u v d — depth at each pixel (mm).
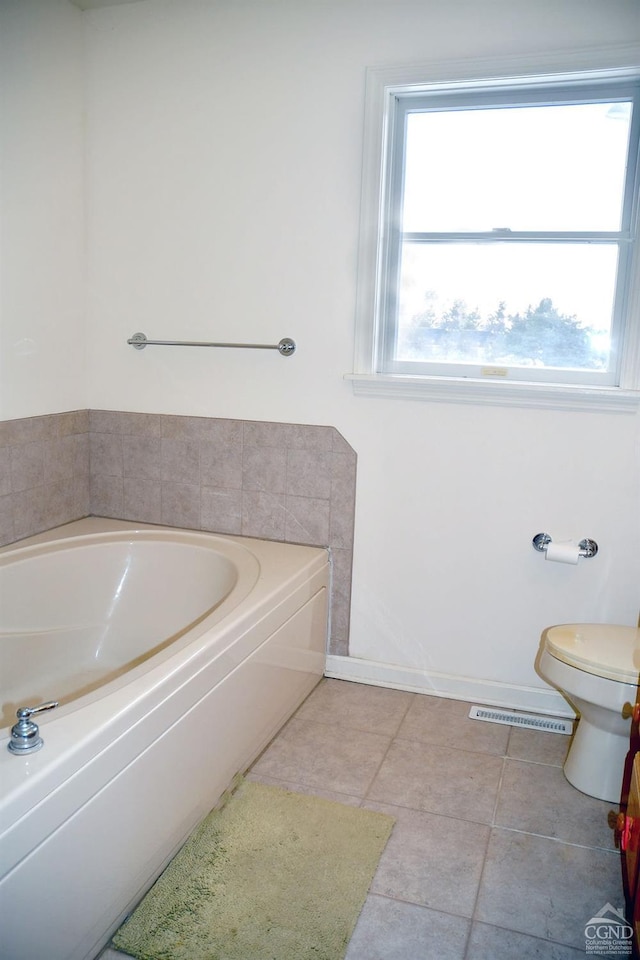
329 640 2818
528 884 1781
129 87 2676
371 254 2498
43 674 2445
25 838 1231
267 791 2096
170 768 1688
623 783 2023
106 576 2660
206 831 1910
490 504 2543
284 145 2545
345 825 1957
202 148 2635
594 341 2426
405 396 2551
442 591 2650
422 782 2174
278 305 2652
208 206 2668
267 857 1826
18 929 1238
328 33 2439
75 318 2832
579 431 2408
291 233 2592
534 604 2559
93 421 2953
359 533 2701
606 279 2383
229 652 1922
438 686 2703
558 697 2572
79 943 1440
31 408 2646
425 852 1881
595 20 2199
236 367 2740
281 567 2461
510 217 2449
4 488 2531
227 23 2533
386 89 2402
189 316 2768
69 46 2631
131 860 1581
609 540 2443
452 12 2314
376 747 2352
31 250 2561
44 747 1332
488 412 2486
